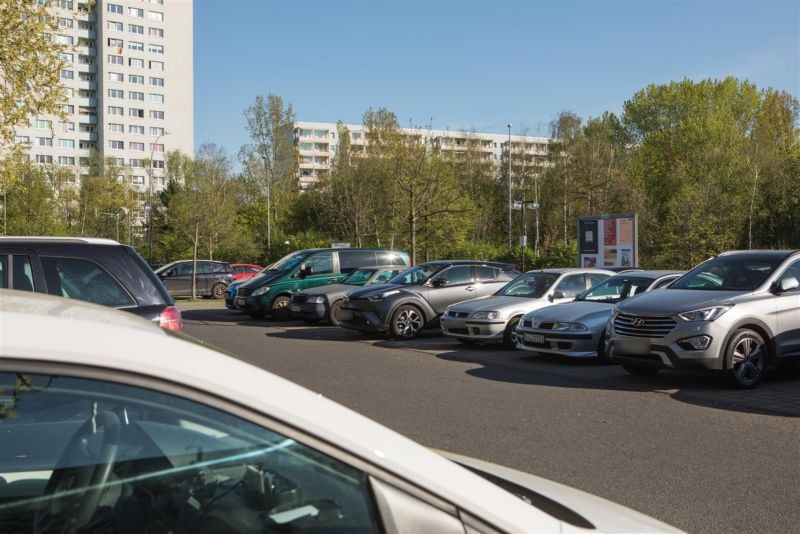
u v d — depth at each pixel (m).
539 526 1.48
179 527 1.35
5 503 1.41
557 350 10.91
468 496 1.43
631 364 9.09
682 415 7.24
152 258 47.94
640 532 1.73
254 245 49.78
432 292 14.77
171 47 111.81
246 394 1.36
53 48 15.57
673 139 61.50
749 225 44.69
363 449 1.39
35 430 1.44
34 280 5.66
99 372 1.27
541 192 74.62
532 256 41.19
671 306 8.73
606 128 70.00
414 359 11.65
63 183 60.88
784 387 8.84
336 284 18.22
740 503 4.55
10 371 1.22
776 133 56.47
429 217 38.69
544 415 7.23
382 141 46.25
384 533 1.34
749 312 8.59
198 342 1.56
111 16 106.44
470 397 8.24
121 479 1.37
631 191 56.94
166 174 79.38
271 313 19.22
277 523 1.35
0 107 14.93
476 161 83.62
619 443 6.09
